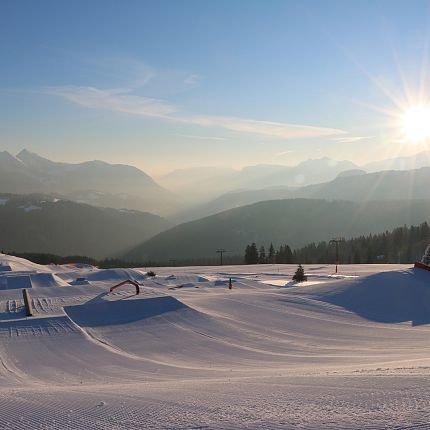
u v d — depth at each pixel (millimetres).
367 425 7496
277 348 30984
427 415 7863
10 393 14680
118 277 87688
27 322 38844
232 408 9680
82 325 38969
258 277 90812
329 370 18453
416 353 26609
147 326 38156
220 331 36312
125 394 12914
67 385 20734
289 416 8500
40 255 184375
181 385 14984
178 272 105125
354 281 53469
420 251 146250
